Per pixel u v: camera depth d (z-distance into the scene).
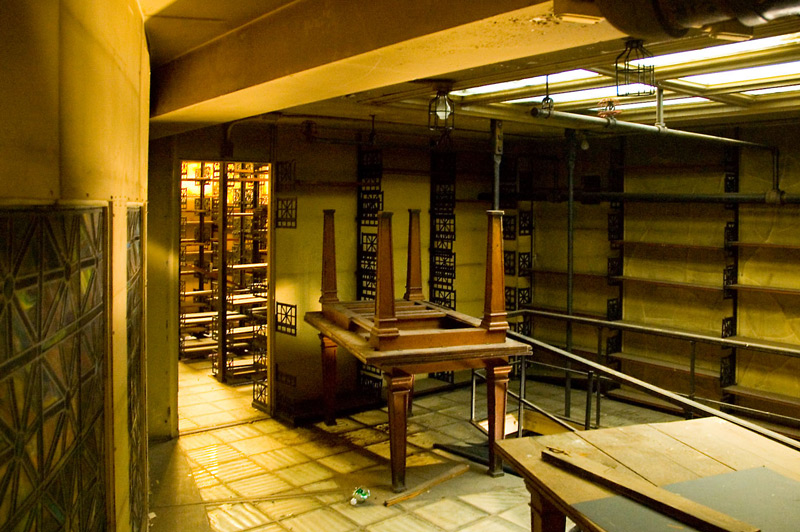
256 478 5.08
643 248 7.84
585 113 6.20
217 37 3.06
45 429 0.95
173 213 5.88
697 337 5.48
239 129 6.54
